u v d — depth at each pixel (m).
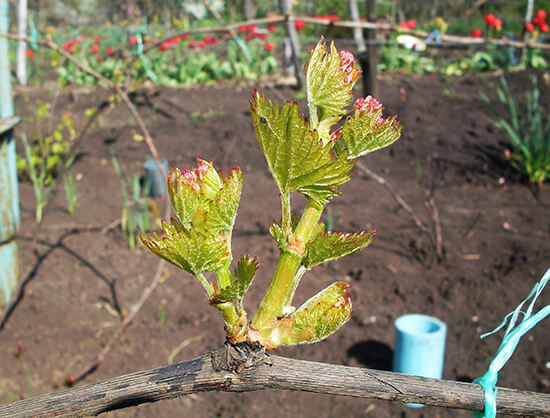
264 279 3.90
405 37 1.75
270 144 0.49
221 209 0.50
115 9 12.77
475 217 4.79
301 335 0.55
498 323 3.42
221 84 9.52
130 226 4.32
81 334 3.35
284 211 0.53
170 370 0.53
